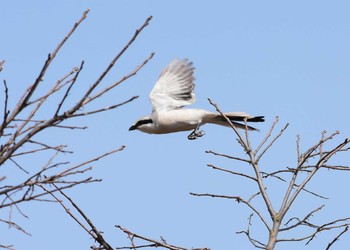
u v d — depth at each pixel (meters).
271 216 10.73
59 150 7.99
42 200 7.88
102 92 7.67
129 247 10.70
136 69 7.78
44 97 7.88
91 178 7.98
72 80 7.55
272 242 10.41
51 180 7.82
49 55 7.57
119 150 8.20
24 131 8.07
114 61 7.50
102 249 10.59
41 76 7.57
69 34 7.66
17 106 7.86
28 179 7.75
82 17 7.71
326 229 10.73
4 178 7.60
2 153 7.91
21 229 8.02
